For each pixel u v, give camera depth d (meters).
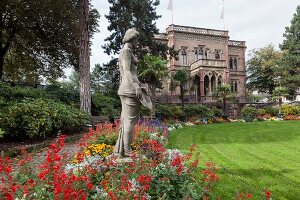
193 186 4.60
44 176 3.51
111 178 4.38
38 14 20.34
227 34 47.25
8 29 21.39
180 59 44.56
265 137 16.50
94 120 18.22
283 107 35.09
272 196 5.88
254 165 8.88
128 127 5.77
